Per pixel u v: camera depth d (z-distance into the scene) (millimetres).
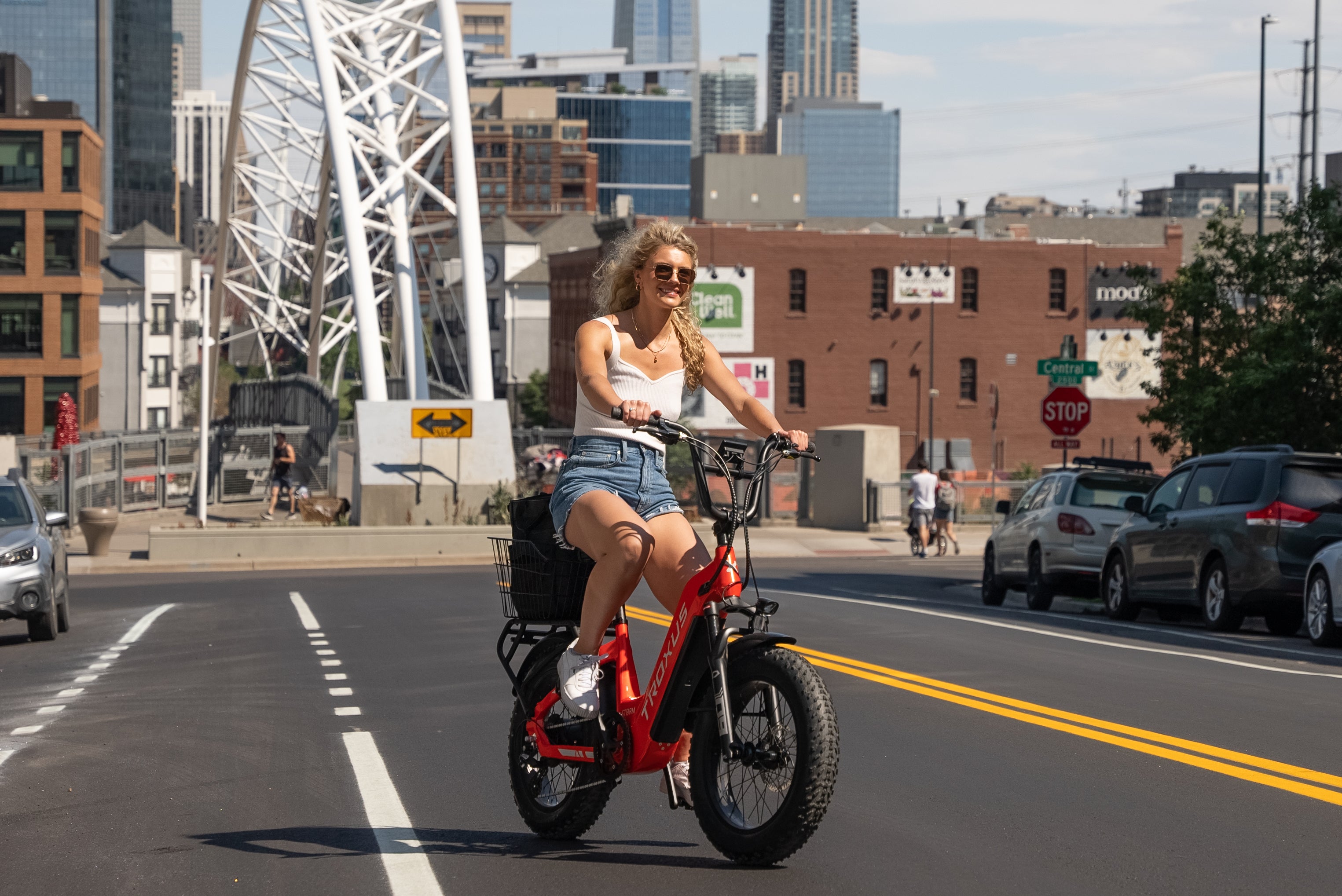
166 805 9023
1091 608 26734
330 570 35812
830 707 6617
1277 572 19125
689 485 47375
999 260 100125
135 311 157875
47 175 117375
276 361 161875
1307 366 27078
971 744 10656
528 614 7398
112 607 25359
